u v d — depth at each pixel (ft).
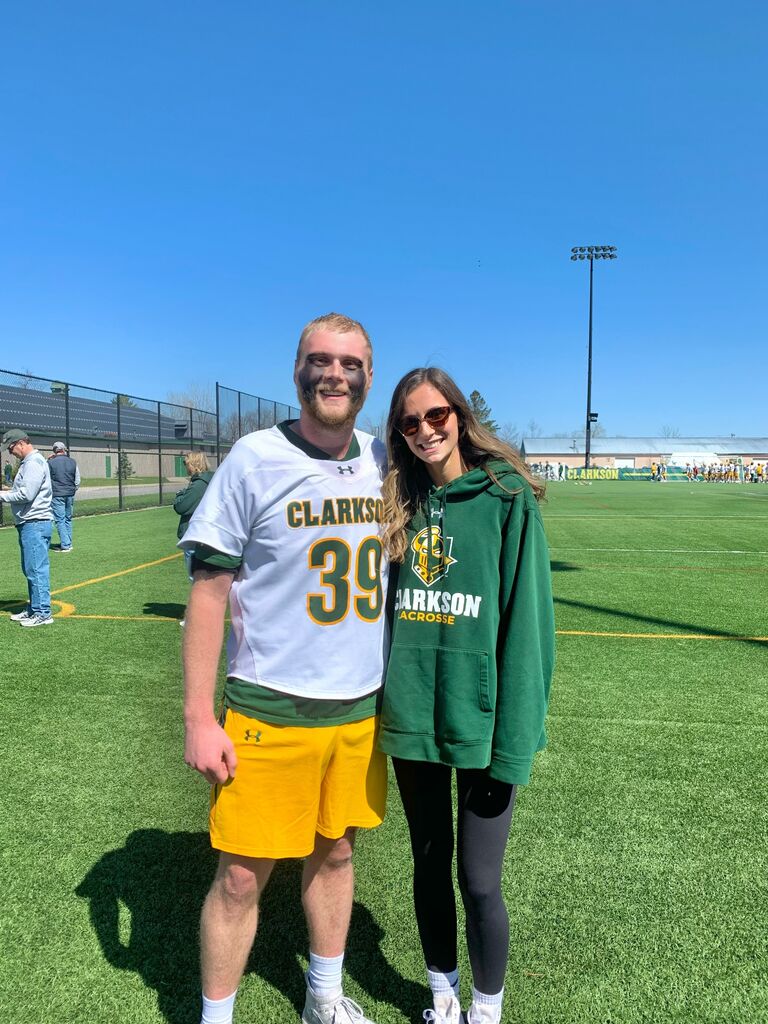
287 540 5.68
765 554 39.09
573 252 166.61
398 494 6.17
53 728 13.28
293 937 7.73
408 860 9.18
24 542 21.15
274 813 5.79
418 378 6.02
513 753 5.77
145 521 56.59
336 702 5.82
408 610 6.11
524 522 6.00
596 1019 6.57
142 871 8.73
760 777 11.55
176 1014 6.56
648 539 46.34
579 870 8.90
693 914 8.05
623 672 17.26
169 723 13.55
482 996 6.20
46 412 58.44
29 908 8.02
